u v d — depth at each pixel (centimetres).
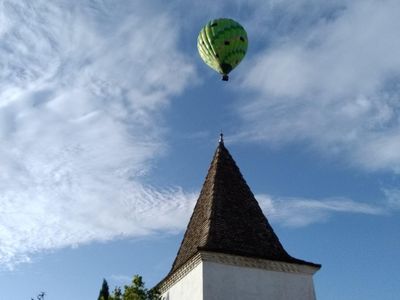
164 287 2309
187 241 2345
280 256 2183
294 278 2139
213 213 2262
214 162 2550
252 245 2183
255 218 2325
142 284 2134
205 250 2044
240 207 2342
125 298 2080
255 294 2041
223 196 2358
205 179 2538
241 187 2445
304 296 2108
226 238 2166
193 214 2450
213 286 1998
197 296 2005
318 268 2180
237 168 2538
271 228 2334
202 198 2447
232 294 2008
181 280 2177
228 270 2053
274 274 2119
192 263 2097
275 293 2073
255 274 2086
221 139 2641
